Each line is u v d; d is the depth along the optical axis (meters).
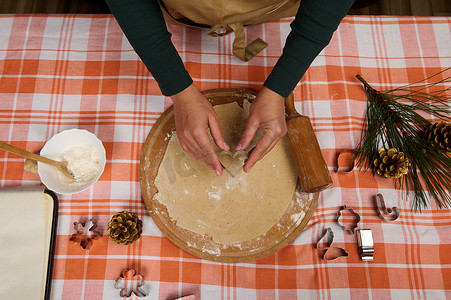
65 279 0.81
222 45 0.99
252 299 0.82
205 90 0.92
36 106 0.92
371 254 0.82
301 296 0.82
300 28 0.68
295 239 0.85
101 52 0.97
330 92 0.95
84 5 1.43
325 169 0.79
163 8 0.89
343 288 0.82
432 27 1.01
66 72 0.95
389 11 1.44
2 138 0.90
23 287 0.76
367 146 0.86
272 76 0.73
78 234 0.83
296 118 0.82
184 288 0.82
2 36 0.96
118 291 0.82
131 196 0.87
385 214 0.86
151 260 0.83
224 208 0.84
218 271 0.83
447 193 0.88
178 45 0.98
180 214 0.83
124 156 0.89
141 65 0.96
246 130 0.75
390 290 0.82
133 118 0.92
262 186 0.85
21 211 0.79
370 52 0.99
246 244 0.82
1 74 0.94
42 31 0.97
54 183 0.80
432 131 0.87
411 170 0.89
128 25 0.65
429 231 0.86
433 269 0.83
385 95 0.92
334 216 0.87
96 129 0.91
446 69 0.92
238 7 0.77
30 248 0.78
